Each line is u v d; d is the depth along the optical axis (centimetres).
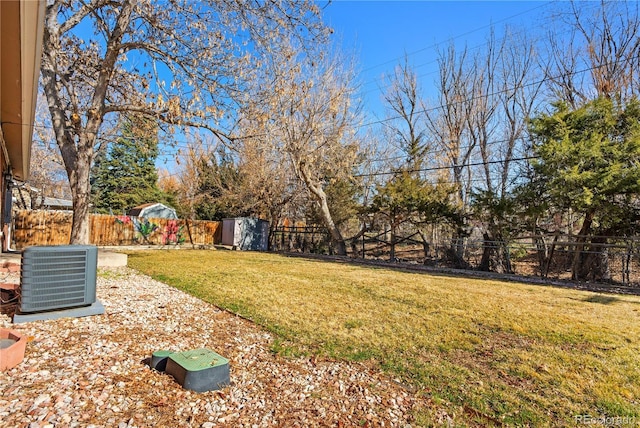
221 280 721
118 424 184
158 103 600
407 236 1422
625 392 255
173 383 237
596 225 902
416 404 232
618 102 907
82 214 773
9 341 274
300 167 1386
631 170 779
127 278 682
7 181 1039
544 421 215
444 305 543
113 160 2569
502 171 1452
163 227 1802
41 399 201
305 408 218
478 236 1274
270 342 342
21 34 274
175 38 667
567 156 841
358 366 292
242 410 211
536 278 898
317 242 1686
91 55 788
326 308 498
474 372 288
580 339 382
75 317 376
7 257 769
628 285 809
